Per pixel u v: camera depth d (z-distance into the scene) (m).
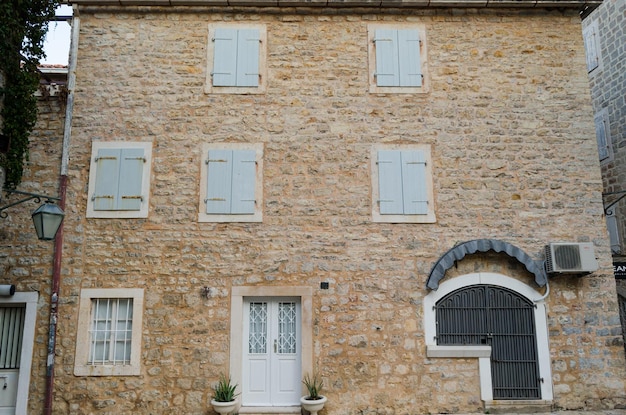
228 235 7.14
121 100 7.44
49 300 6.92
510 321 7.11
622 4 9.97
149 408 6.71
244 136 7.40
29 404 6.68
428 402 6.83
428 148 7.44
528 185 7.40
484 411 6.83
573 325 7.09
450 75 7.65
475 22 7.83
